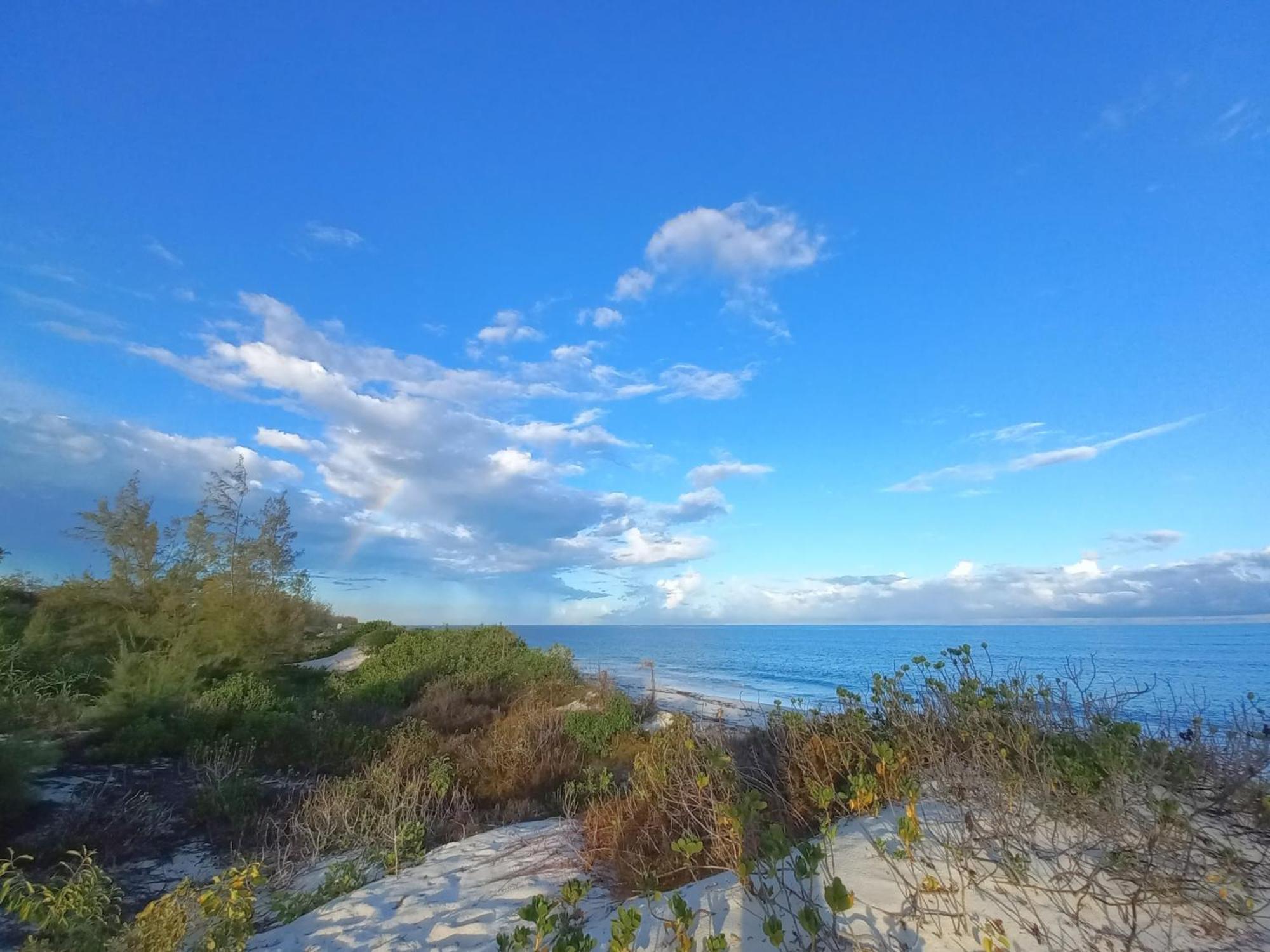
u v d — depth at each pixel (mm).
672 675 35219
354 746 11945
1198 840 3617
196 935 5137
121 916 6328
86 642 17203
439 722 14742
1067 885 3348
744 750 6395
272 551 22109
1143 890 3162
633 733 11609
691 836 4270
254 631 18875
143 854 7992
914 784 3623
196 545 20438
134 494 19625
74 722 11555
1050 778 4039
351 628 32125
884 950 3088
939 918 3225
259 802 9477
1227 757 4480
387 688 18016
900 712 5664
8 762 8047
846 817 4809
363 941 5215
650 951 3584
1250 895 3143
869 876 3699
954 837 3908
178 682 13664
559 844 6762
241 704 14258
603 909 4840
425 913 5613
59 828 8031
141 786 9781
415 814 8492
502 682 18891
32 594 21531
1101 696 5379
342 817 8477
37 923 5973
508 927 5020
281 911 6215
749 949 3275
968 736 4863
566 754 11047
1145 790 3734
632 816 5949
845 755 5379
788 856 3816
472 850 7289
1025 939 3041
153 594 19203
